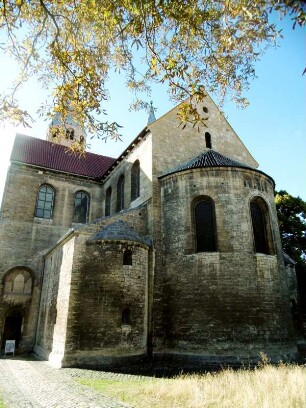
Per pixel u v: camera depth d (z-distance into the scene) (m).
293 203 34.25
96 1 7.18
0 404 8.16
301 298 30.67
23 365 15.18
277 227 19.39
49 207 26.33
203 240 17.34
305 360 16.28
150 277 17.19
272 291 16.47
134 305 15.67
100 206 28.44
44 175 26.83
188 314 15.94
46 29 8.28
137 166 23.12
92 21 7.91
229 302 15.56
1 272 22.62
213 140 23.38
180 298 16.45
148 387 9.46
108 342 14.56
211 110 24.45
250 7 5.75
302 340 21.92
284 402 7.25
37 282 23.30
